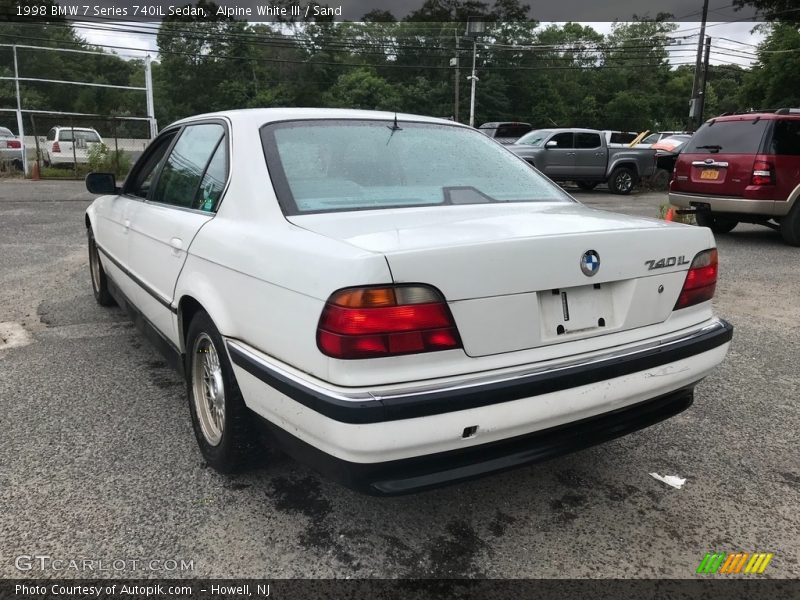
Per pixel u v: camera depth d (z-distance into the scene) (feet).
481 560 7.79
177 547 7.86
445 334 6.66
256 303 7.72
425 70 195.31
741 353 15.55
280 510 8.67
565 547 8.08
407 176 9.50
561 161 56.95
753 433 11.30
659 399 8.50
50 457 9.90
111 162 65.67
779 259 27.35
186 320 10.12
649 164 60.03
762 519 8.75
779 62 114.93
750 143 29.07
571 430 7.67
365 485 6.70
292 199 8.34
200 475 9.49
